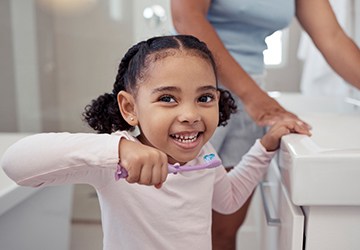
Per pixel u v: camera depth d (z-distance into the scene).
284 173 0.58
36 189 0.99
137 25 1.62
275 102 0.76
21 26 1.66
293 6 0.89
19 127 1.74
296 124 0.68
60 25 1.67
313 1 0.92
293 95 1.38
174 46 0.57
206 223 0.66
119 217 0.60
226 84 0.73
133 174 0.46
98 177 0.58
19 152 0.51
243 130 0.92
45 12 1.66
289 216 0.54
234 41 0.86
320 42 0.91
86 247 1.46
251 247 1.39
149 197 0.60
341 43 0.88
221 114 0.73
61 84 1.71
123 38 1.64
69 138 0.51
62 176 0.53
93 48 1.67
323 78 1.38
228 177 0.76
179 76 0.54
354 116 0.86
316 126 0.72
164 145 0.56
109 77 1.68
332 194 0.48
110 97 0.69
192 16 0.73
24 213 0.95
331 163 0.48
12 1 1.64
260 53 0.93
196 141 0.56
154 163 0.46
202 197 0.65
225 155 0.93
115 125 0.67
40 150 0.50
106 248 0.62
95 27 1.66
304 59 1.55
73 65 1.69
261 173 0.75
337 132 0.66
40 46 1.68
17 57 1.69
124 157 0.47
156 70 0.55
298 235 0.51
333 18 0.91
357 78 0.86
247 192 0.77
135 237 0.61
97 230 1.57
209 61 0.58
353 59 0.86
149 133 0.56
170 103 0.55
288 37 1.67
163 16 1.60
